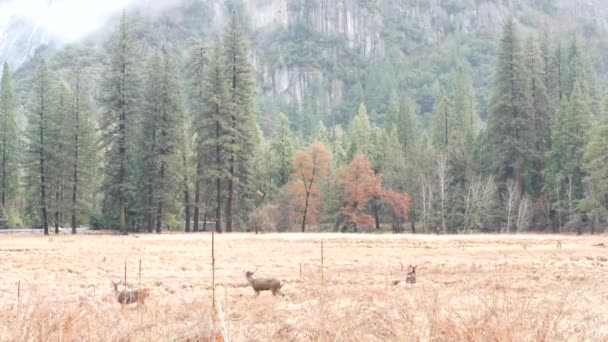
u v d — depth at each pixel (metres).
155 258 29.03
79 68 55.84
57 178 52.28
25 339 8.52
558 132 57.88
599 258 28.66
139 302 12.97
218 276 21.89
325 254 30.59
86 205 54.56
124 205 52.06
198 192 55.03
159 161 51.66
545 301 12.38
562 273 22.55
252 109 54.97
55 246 35.75
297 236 41.66
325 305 11.41
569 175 56.34
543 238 42.00
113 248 34.31
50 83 54.19
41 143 52.88
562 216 57.66
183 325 9.68
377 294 14.42
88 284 19.86
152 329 9.59
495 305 9.97
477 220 57.19
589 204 51.72
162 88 52.78
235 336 8.98
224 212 56.16
